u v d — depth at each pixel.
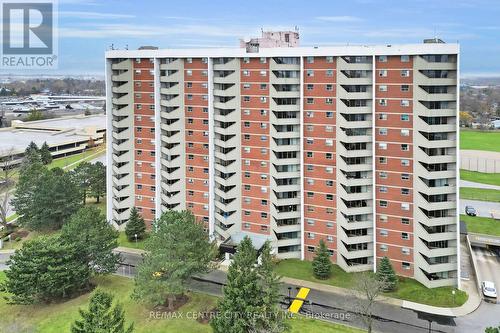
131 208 96.62
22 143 172.12
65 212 96.94
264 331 51.00
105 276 75.31
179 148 89.88
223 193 85.06
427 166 70.38
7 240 95.50
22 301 63.72
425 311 64.31
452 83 69.38
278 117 80.19
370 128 75.06
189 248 62.69
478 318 62.69
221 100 84.94
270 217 83.50
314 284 72.62
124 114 93.62
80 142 184.88
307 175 80.50
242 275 52.25
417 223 72.50
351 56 74.50
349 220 76.56
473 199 121.81
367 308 58.88
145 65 90.94
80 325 44.91
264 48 80.31
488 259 84.00
